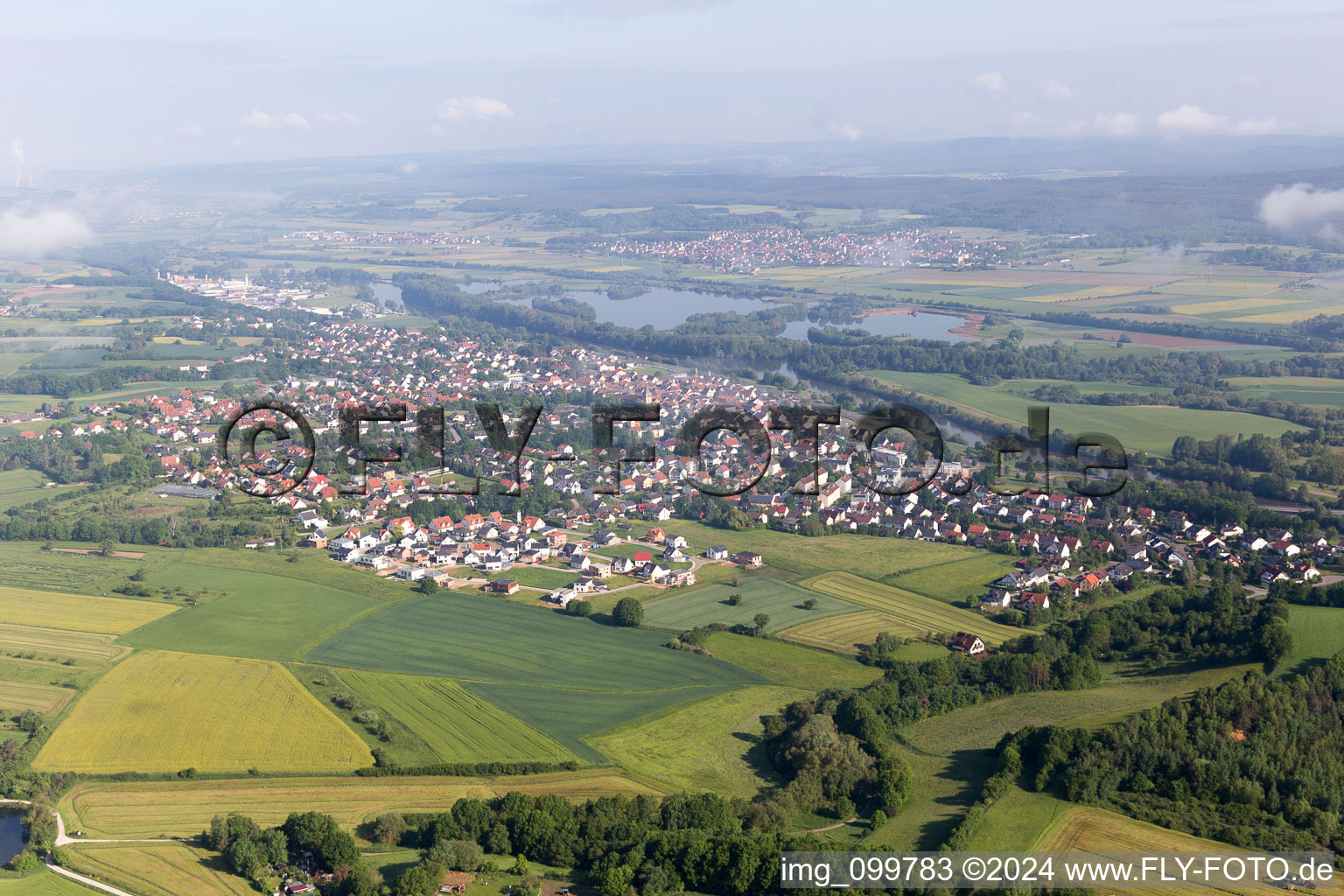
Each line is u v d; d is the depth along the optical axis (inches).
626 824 7214.6
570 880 6870.1
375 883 6712.6
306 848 7209.6
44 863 7190.0
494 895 6648.6
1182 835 7190.0
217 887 6879.9
